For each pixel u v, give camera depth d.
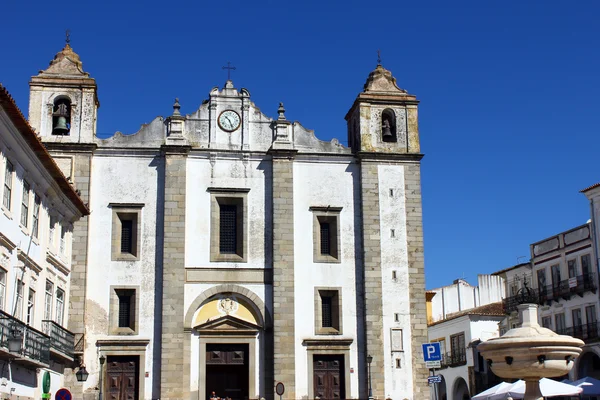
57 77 44.44
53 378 37.56
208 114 45.56
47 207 35.66
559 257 59.56
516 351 20.86
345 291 44.34
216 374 43.09
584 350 54.38
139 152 44.34
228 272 43.59
